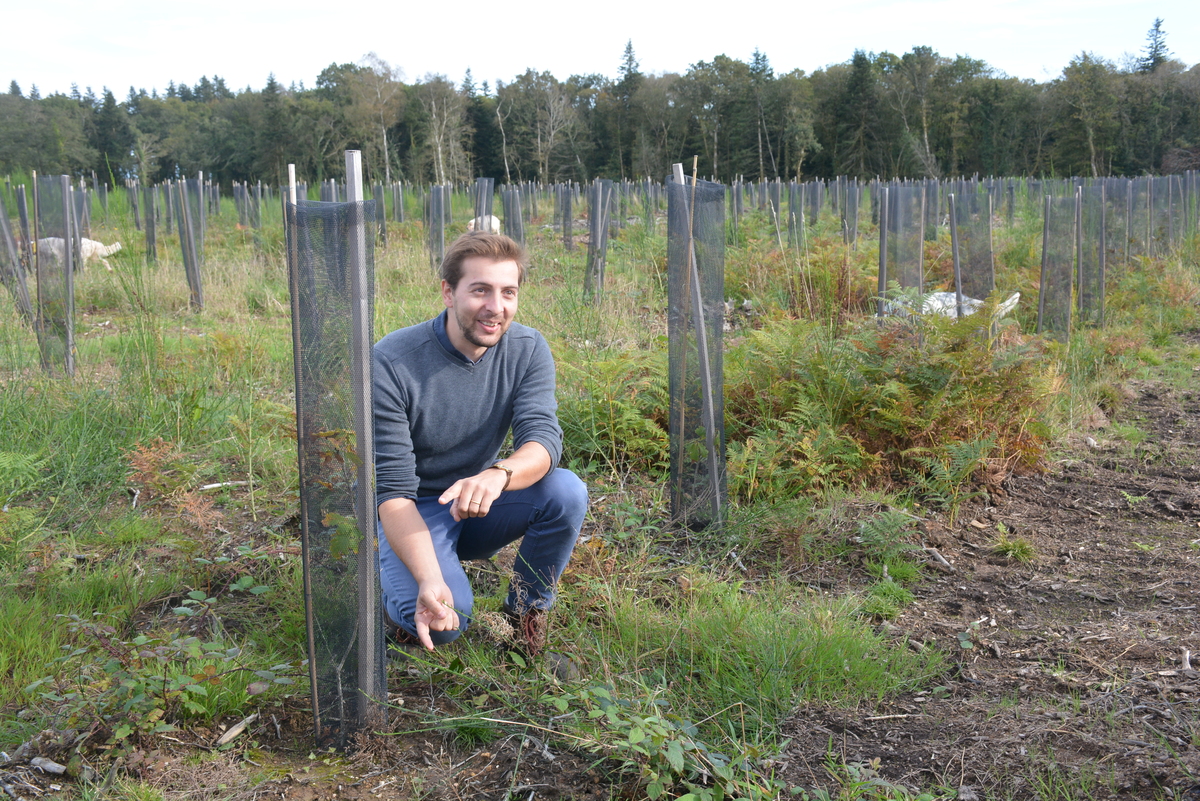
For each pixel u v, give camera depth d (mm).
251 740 2314
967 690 2641
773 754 2252
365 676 2285
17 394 4902
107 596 3104
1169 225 12984
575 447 4730
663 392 4941
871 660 2771
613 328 6766
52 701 2363
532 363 2652
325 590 2227
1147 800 2004
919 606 3287
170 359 5949
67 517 3850
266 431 5043
